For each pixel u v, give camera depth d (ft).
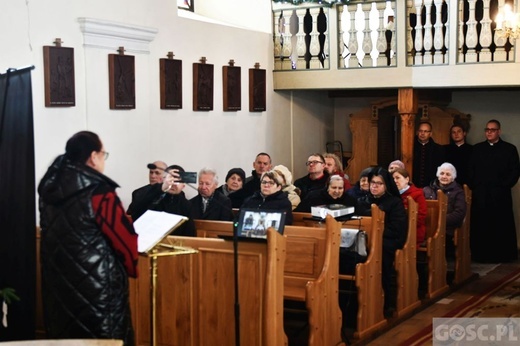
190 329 17.80
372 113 36.52
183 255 17.75
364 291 21.26
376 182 23.49
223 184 30.91
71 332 13.47
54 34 23.40
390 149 38.06
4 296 14.48
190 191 28.89
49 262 13.52
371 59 32.86
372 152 36.83
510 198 33.06
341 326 20.45
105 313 13.34
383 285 23.07
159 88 27.96
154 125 27.78
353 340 21.07
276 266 16.66
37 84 22.85
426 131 33.19
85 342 11.94
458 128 33.86
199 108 29.76
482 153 32.96
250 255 16.94
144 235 14.93
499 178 32.73
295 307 23.15
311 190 27.63
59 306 13.51
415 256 24.38
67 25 23.86
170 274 17.97
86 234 13.20
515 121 34.99
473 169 33.14
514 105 34.94
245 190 27.81
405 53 31.96
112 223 13.28
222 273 17.30
